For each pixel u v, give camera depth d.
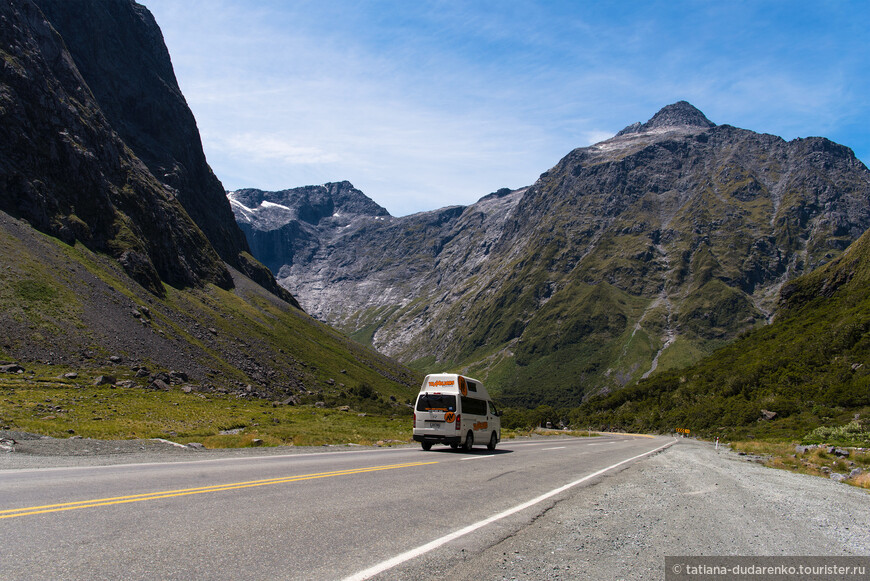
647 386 142.38
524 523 9.48
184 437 28.84
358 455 22.03
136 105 192.25
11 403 37.78
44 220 102.50
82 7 176.88
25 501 9.57
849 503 14.63
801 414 66.62
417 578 6.24
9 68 110.75
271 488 11.97
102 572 5.96
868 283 105.69
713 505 12.67
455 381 26.64
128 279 112.31
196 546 7.15
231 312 150.12
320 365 151.75
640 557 7.66
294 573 6.21
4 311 70.06
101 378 59.06
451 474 16.06
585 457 26.23
